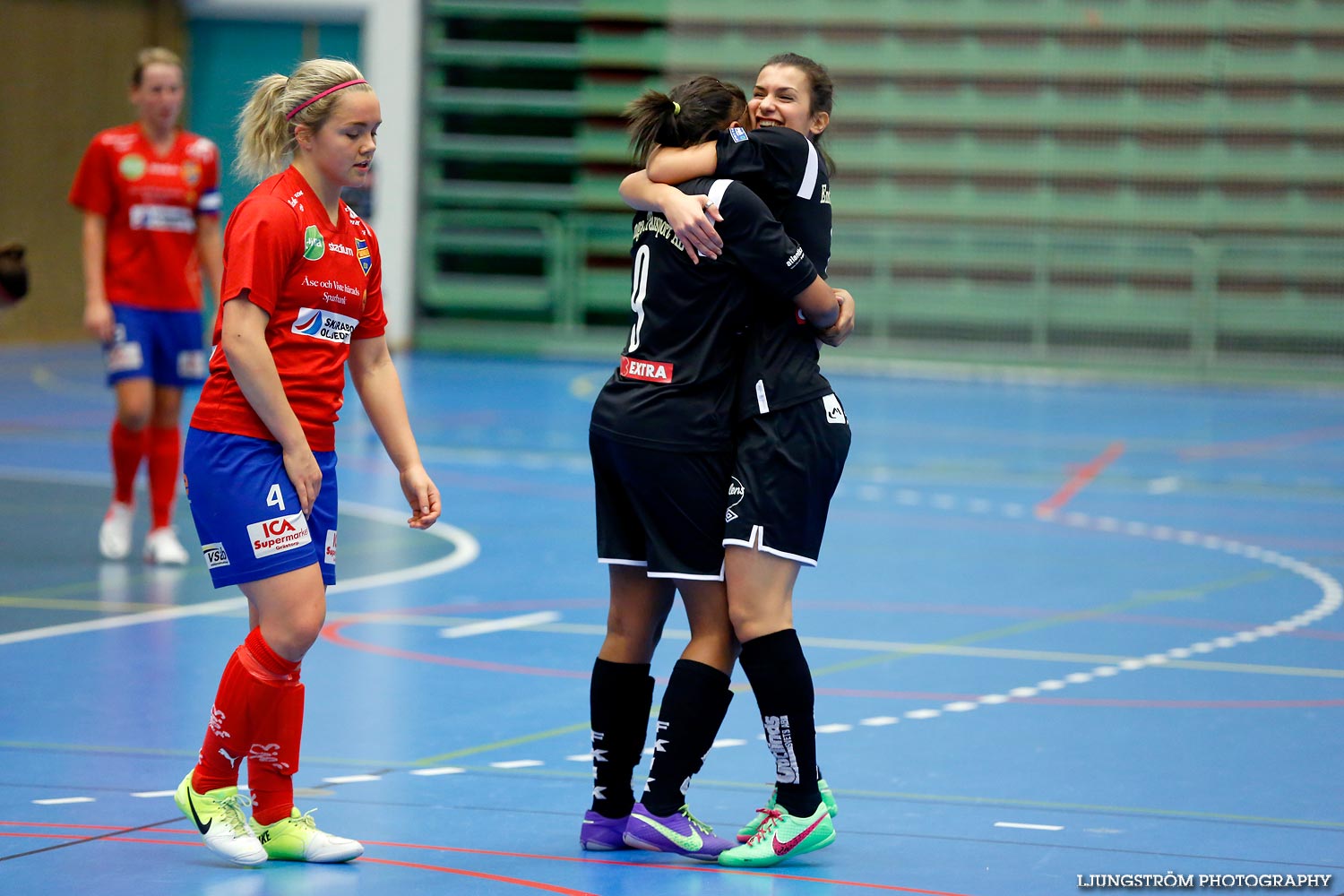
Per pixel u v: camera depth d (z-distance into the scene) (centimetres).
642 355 1400
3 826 1409
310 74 1368
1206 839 1412
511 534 3278
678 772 1361
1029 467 4519
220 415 1353
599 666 1412
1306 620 2495
